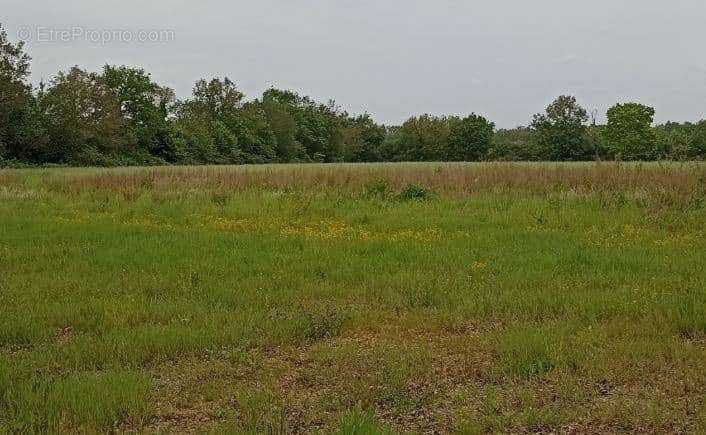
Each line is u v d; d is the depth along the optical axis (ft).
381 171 70.44
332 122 333.62
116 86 223.92
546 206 48.03
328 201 53.52
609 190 53.72
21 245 34.58
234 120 279.69
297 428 13.44
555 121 263.70
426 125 302.25
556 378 15.93
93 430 13.09
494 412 14.08
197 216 47.16
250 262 29.99
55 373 16.37
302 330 19.99
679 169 56.80
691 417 13.64
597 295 23.02
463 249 32.71
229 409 14.39
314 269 28.53
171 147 231.09
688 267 27.48
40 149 183.11
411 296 23.73
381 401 14.80
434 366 17.20
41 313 21.33
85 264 29.35
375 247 33.58
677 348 17.57
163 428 13.55
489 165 71.92
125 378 15.47
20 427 13.00
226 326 19.95
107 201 56.54
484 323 20.93
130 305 22.22
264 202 52.44
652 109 258.16
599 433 13.12
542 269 27.94
